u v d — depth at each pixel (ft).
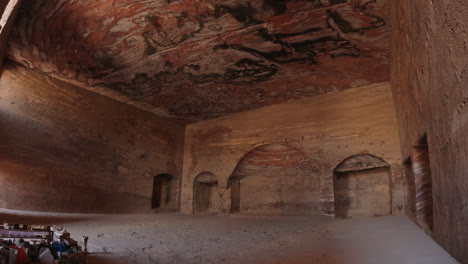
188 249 19.20
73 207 38.01
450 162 11.09
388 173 37.96
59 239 14.28
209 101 45.60
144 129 48.49
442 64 11.06
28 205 33.94
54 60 34.17
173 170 52.60
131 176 45.62
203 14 26.48
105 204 41.73
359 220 31.86
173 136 53.42
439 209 13.91
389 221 28.22
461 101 9.12
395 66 29.01
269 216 43.68
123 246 19.43
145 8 25.81
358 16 26.17
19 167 33.76
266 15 26.45
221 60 34.06
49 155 36.50
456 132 9.92
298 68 35.58
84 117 40.65
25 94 35.12
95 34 29.37
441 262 11.98
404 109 26.27
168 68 35.81
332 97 41.98
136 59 33.86
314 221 35.55
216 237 24.39
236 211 48.62
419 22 14.42
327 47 31.09
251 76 37.73
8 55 33.30
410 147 24.18
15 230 13.87
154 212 48.16
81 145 39.88
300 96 43.65
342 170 40.19
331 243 19.86
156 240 22.52
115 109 44.68
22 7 25.82
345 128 40.14
